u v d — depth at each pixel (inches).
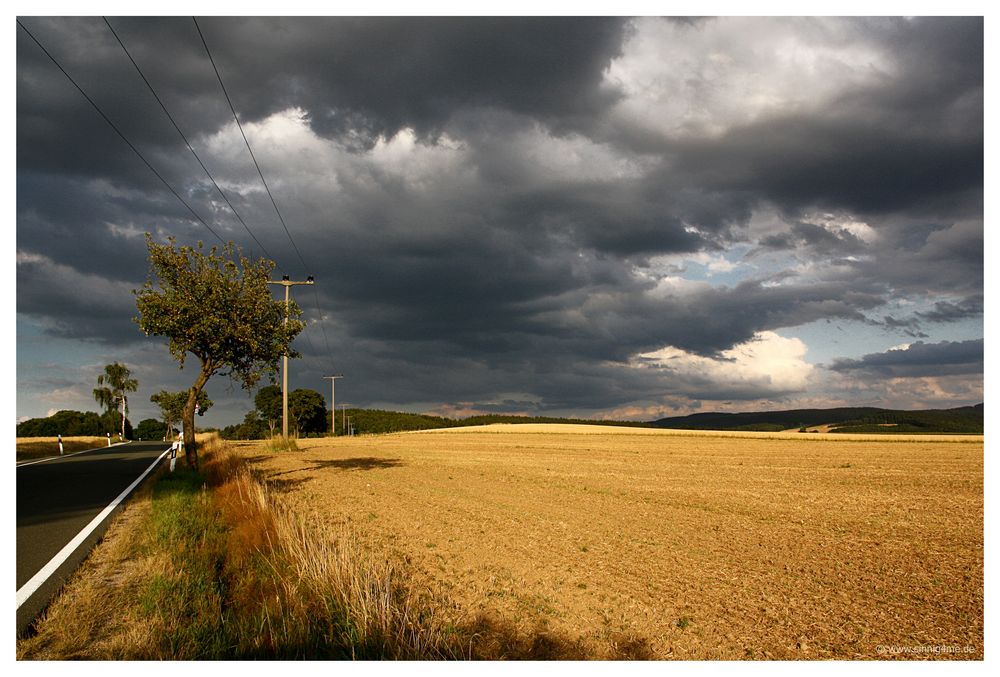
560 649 300.7
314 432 5516.7
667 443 2842.0
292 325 1002.1
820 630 327.3
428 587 388.8
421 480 1035.9
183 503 578.6
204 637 265.9
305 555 373.4
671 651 300.0
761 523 645.9
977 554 503.5
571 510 716.0
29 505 618.2
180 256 910.4
